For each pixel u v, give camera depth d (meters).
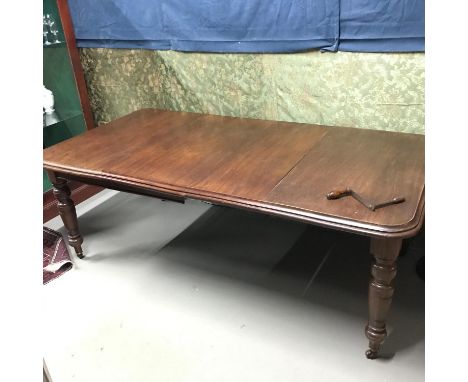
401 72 1.78
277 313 1.71
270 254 2.06
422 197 1.30
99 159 1.76
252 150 1.72
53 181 1.89
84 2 2.40
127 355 1.57
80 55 2.60
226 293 1.83
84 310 1.78
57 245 2.22
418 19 1.66
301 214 1.28
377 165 1.53
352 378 1.42
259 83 2.13
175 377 1.47
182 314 1.74
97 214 2.51
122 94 2.59
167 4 2.18
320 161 1.58
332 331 1.60
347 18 1.78
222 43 2.12
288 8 1.88
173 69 2.34
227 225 2.32
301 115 2.09
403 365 1.45
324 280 1.86
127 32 2.37
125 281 1.94
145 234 2.29
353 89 1.91
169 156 1.72
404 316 1.63
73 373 1.51
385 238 1.18
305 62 1.96
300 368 1.47
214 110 2.34
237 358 1.52
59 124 2.67
